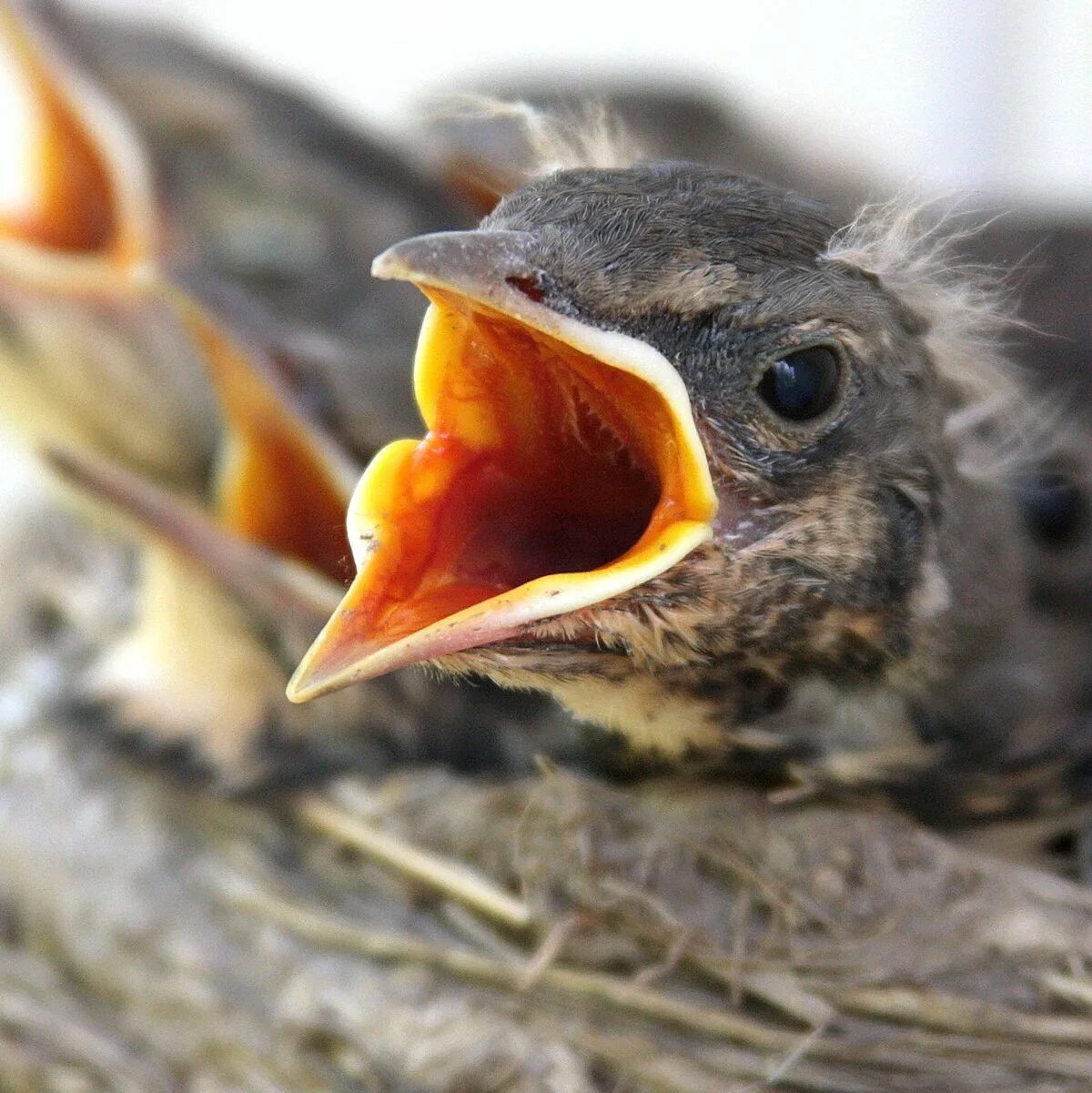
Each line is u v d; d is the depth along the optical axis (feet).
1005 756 1.56
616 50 2.32
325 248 1.72
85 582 1.82
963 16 2.20
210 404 1.71
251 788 1.66
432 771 1.65
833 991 1.53
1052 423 1.66
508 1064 1.55
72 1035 1.63
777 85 2.26
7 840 1.68
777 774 1.54
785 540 1.46
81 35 1.70
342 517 1.64
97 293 1.69
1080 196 2.02
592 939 1.56
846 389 1.46
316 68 2.16
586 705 1.49
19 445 1.73
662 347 1.44
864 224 1.47
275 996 1.61
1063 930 1.53
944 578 1.51
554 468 1.45
